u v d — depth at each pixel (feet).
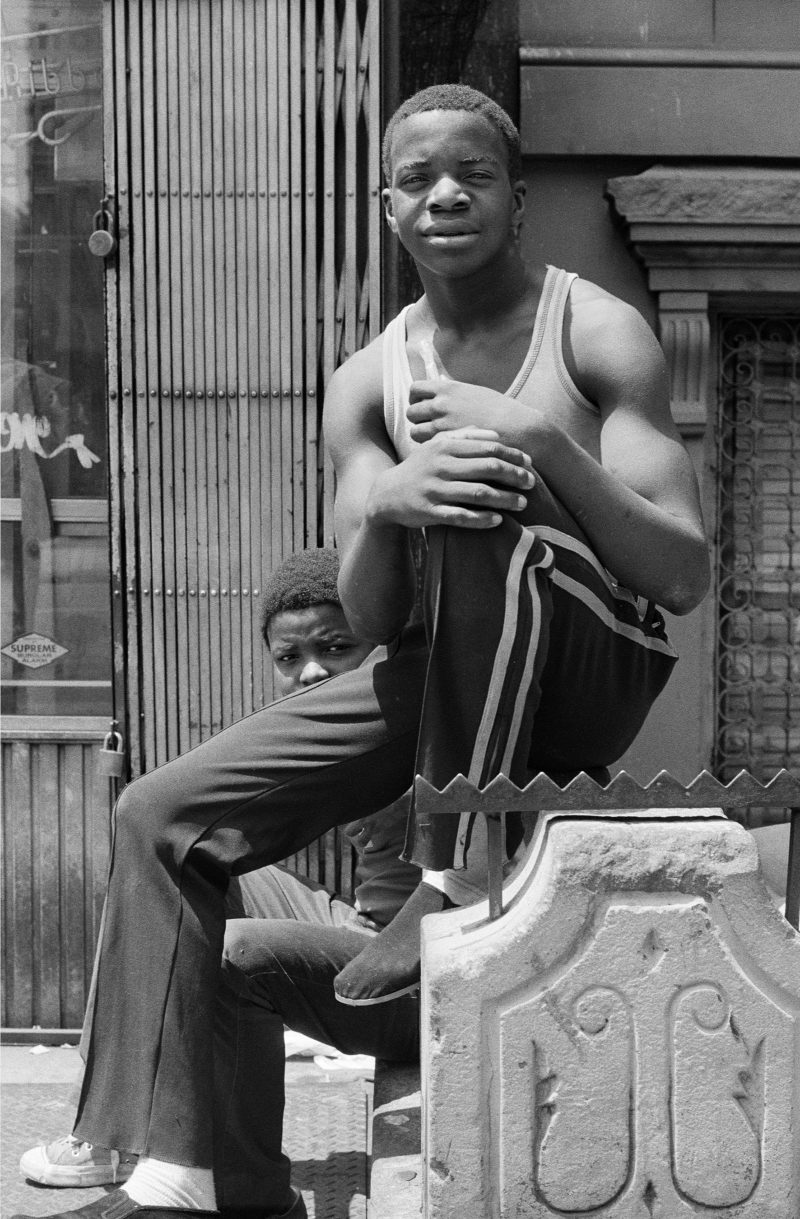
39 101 13.32
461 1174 5.37
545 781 5.51
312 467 13.08
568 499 6.53
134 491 13.21
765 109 13.80
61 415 13.60
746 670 14.79
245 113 12.87
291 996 8.89
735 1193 5.39
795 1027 5.38
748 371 14.65
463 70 13.26
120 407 13.17
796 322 14.62
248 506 13.15
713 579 14.55
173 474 13.16
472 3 13.16
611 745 7.23
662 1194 5.39
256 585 13.17
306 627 10.10
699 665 14.17
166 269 13.03
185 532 13.19
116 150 12.98
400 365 7.56
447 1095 5.36
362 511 7.35
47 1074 12.94
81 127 13.33
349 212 12.85
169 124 12.91
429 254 7.07
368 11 12.69
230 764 7.57
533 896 5.44
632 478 6.84
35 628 13.67
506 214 7.17
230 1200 8.80
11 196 13.41
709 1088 5.37
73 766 13.56
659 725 14.17
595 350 7.10
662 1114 5.37
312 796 7.67
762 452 14.71
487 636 6.41
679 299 13.78
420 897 7.59
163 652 13.26
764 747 14.80
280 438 13.08
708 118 13.79
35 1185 10.75
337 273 13.03
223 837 7.57
